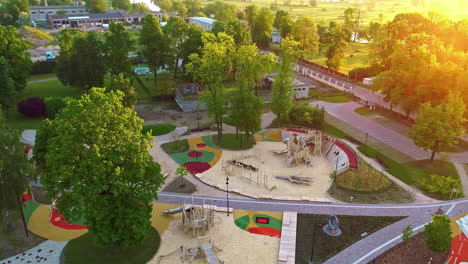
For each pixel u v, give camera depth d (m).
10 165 43.97
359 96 115.38
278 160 75.81
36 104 95.50
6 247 48.97
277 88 88.75
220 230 52.62
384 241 50.50
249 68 97.44
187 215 54.75
